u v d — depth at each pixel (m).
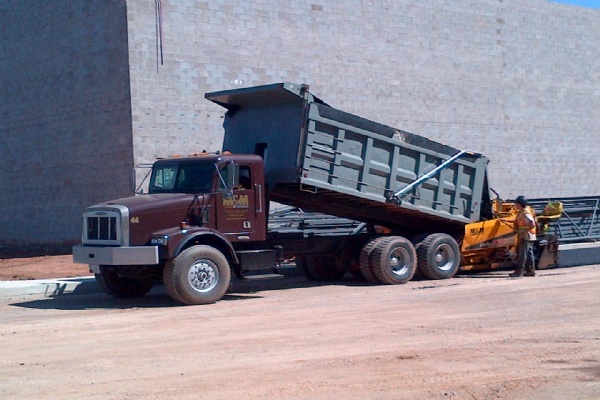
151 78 23.97
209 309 13.84
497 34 33.19
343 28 28.38
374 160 16.64
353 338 10.80
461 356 9.55
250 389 8.16
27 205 28.44
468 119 32.06
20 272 21.12
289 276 19.78
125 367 9.34
